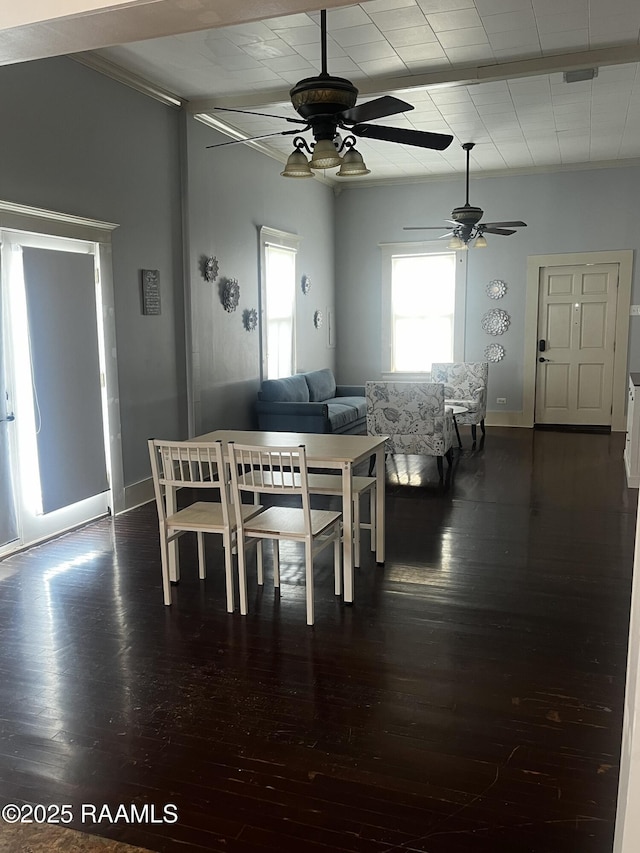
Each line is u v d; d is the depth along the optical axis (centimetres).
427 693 251
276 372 759
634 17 412
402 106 326
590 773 206
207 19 191
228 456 323
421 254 874
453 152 734
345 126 355
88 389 466
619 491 538
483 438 788
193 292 580
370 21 412
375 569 378
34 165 409
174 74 498
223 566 388
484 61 480
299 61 476
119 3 180
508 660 275
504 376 861
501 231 681
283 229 754
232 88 529
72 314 448
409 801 195
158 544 428
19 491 416
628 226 786
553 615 316
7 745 224
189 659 279
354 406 754
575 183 798
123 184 494
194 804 196
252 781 204
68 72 436
